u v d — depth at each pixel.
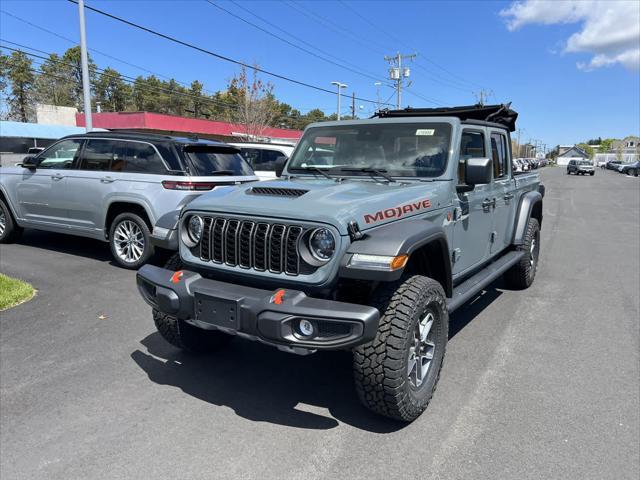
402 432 3.21
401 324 3.01
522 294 6.41
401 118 4.42
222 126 38.41
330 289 3.05
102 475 2.77
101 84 69.31
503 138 5.54
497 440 3.12
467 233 4.44
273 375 4.02
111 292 6.08
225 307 3.09
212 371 4.08
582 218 14.99
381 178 4.16
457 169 4.13
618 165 70.19
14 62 58.44
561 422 3.34
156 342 4.64
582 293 6.48
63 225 7.87
